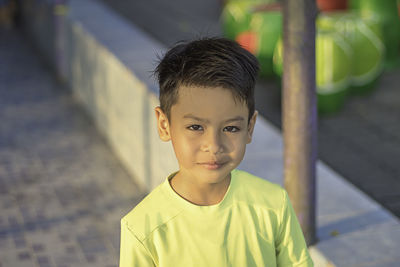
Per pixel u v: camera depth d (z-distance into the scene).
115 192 5.64
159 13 12.38
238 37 8.62
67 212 5.26
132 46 7.23
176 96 1.50
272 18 8.26
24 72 9.77
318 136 6.54
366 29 7.51
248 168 4.52
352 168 5.70
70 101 8.27
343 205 4.11
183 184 1.67
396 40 8.76
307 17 3.24
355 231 3.78
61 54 8.97
